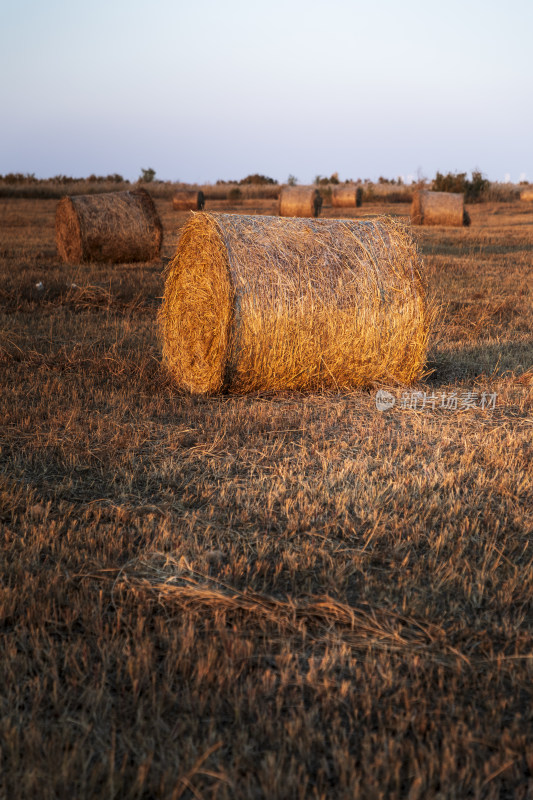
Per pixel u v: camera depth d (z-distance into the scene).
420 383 8.07
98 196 17.38
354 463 5.53
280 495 4.93
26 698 2.91
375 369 7.77
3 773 2.47
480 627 3.41
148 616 3.47
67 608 3.51
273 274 7.29
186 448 5.93
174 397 7.57
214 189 55.78
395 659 3.13
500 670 3.08
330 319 7.42
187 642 3.16
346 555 4.11
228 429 6.33
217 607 3.54
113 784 2.39
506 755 2.56
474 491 5.04
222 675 2.95
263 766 2.47
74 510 4.70
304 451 5.84
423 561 4.02
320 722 2.77
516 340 10.24
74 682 2.93
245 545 4.23
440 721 2.76
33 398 7.18
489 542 4.25
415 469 5.54
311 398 7.50
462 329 10.93
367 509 4.69
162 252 19.38
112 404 7.07
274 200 48.72
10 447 5.81
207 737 2.68
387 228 7.84
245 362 7.38
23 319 11.27
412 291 7.69
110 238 16.98
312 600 3.61
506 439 6.17
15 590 3.54
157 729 2.67
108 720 2.77
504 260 18.73
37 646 3.14
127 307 12.45
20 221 28.86
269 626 3.40
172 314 8.59
